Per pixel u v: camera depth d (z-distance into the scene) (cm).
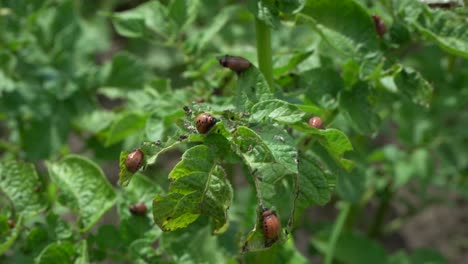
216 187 30
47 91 52
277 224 29
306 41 51
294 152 29
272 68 36
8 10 51
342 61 44
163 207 30
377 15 38
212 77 41
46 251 37
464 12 37
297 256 41
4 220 38
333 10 36
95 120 50
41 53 54
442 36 37
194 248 40
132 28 42
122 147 50
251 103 31
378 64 37
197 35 43
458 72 55
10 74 51
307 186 32
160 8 42
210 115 30
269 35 36
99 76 52
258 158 30
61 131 51
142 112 42
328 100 38
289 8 34
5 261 39
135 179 40
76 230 39
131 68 52
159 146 30
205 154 30
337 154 32
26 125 53
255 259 39
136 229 39
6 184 39
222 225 30
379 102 52
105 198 39
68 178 39
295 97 38
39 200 39
